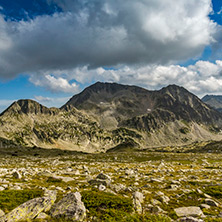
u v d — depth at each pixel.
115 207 16.14
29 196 17.27
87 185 26.98
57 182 29.52
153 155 150.38
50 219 12.95
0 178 31.31
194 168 61.03
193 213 17.02
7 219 12.04
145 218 15.03
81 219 13.48
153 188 27.31
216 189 25.73
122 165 75.06
